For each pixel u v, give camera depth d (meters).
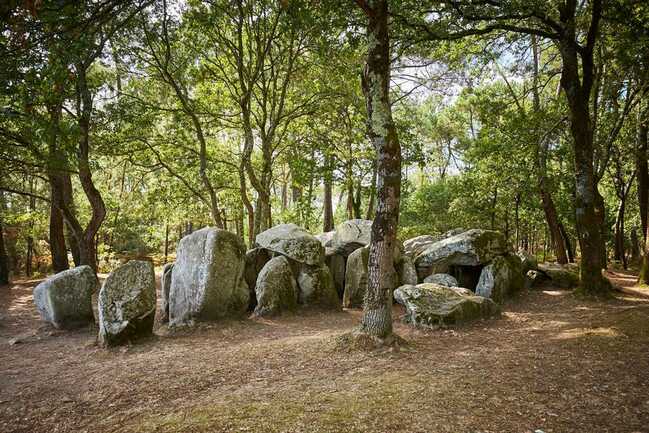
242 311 11.42
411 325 9.75
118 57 16.61
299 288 12.52
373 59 7.37
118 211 28.09
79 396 6.13
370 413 4.89
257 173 24.44
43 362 8.04
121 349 8.58
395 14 10.88
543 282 14.43
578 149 12.05
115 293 9.12
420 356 7.16
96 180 28.92
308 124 20.52
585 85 11.83
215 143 22.86
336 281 14.29
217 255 10.58
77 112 15.41
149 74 17.98
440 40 12.59
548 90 23.70
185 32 16.94
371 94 7.45
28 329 11.11
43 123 11.21
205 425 4.76
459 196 28.89
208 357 7.79
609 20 11.89
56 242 19.28
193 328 10.17
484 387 5.63
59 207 16.14
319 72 19.22
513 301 12.36
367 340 7.48
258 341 9.07
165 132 19.80
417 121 30.23
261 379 6.42
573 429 4.46
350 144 20.91
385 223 7.46
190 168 20.44
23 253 33.66
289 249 12.65
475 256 12.64
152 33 15.92
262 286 11.80
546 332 8.68
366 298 7.73
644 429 4.40
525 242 33.31
